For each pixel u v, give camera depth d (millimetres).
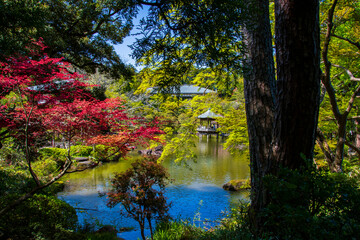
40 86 3912
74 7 9883
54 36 8500
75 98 4348
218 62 2816
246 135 9375
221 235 3389
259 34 3693
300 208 2055
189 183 11938
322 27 7082
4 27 3869
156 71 3135
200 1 2740
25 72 3482
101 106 4566
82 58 11719
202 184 11797
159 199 5031
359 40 7500
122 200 4941
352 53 7375
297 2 2504
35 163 9227
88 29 10703
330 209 2160
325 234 1849
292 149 2748
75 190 10070
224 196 9984
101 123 4680
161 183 5254
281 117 2832
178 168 15195
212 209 8469
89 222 6809
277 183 2320
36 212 4410
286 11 2623
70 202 8641
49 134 4781
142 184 5031
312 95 2645
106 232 5457
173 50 2791
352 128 13828
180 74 3047
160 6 2664
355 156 14969
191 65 3072
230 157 19234
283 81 2771
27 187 6820
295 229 2020
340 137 6785
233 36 2723
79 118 4148
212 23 2562
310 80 2617
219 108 9719
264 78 3654
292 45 2609
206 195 10062
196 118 9586
